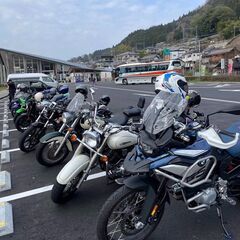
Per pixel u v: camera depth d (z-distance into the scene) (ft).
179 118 11.08
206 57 289.74
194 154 10.14
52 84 75.41
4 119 41.37
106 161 14.07
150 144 10.09
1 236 12.25
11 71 222.89
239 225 12.14
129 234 10.88
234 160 11.36
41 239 11.93
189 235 11.66
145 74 147.43
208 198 10.50
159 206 10.67
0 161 22.07
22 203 15.02
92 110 16.90
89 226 12.66
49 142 19.30
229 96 54.60
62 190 13.97
